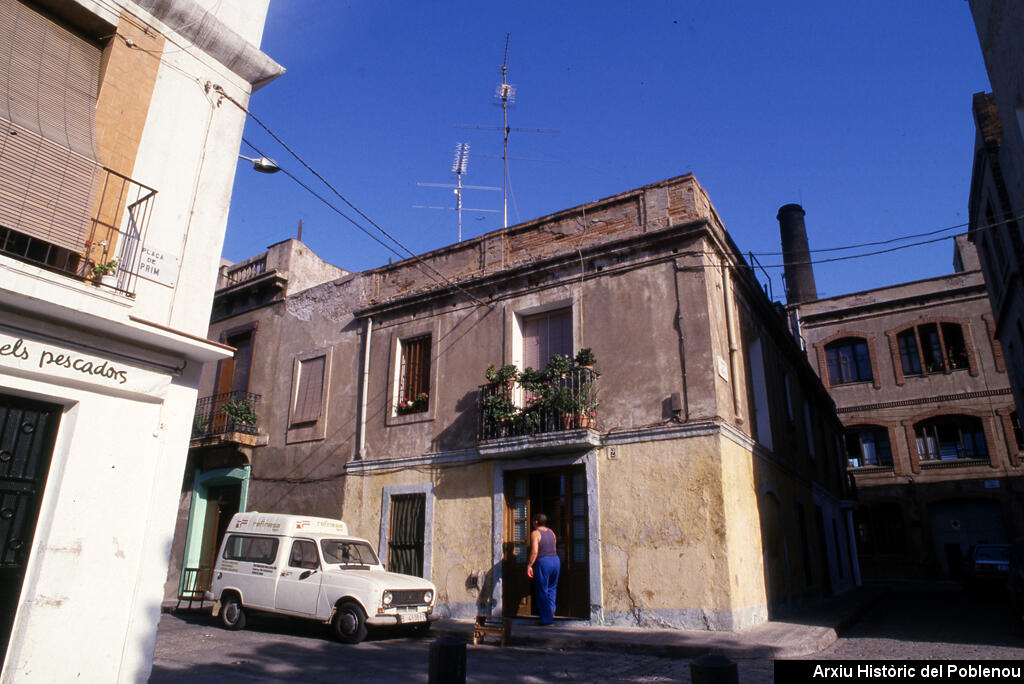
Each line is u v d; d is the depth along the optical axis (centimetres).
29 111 676
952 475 2769
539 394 1231
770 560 1259
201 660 843
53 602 620
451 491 1330
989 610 1430
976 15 1203
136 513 697
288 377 1705
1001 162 1338
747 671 760
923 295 2959
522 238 1419
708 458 1068
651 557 1076
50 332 650
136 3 790
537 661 841
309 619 1050
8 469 630
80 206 682
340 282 1688
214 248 821
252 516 1239
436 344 1459
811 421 2066
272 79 923
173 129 805
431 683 409
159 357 735
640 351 1188
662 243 1218
